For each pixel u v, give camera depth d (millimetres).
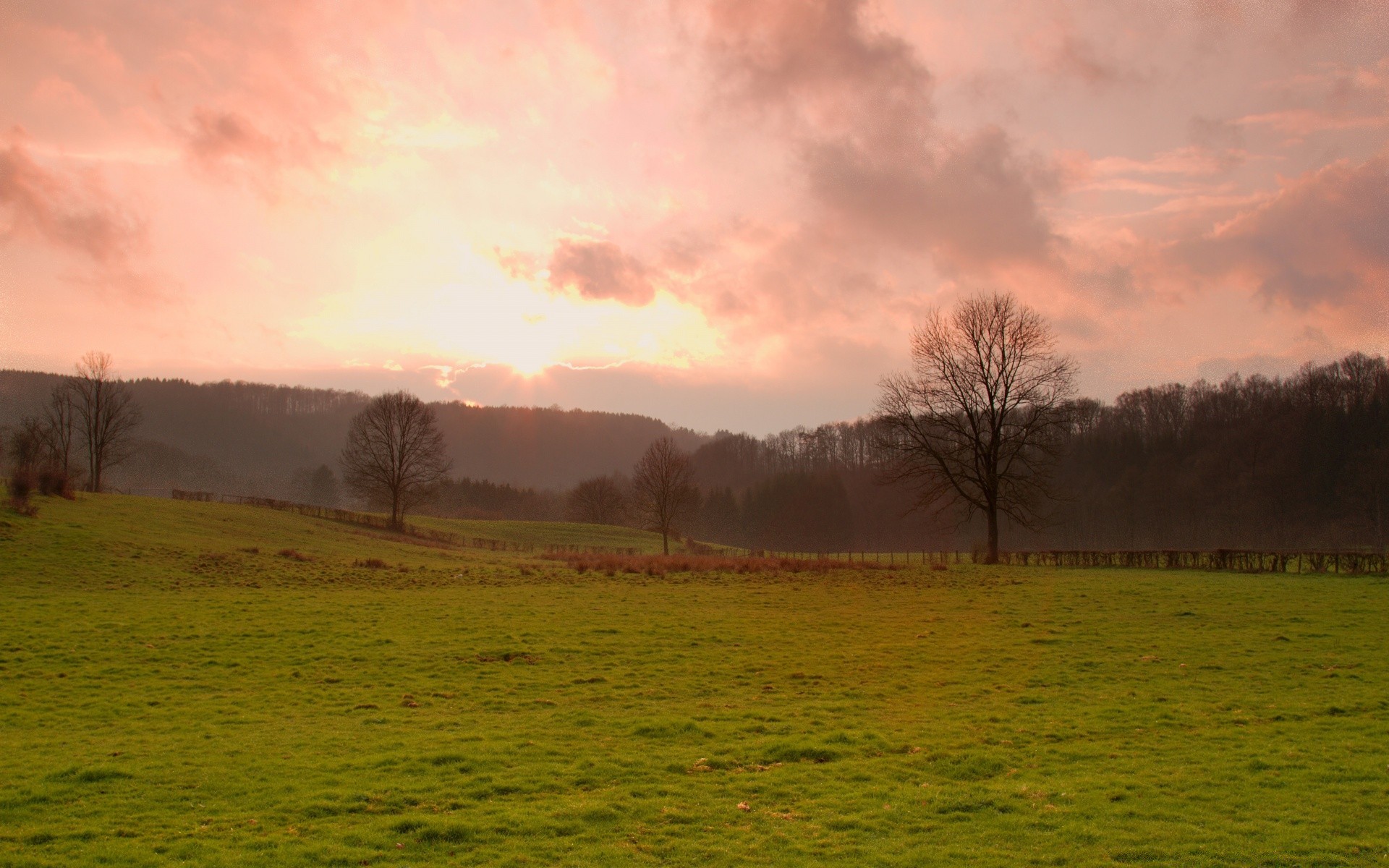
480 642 25234
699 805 12141
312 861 10000
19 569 36562
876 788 12852
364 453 103188
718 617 30469
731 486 185875
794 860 10148
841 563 55438
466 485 179500
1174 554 50969
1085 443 128500
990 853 10312
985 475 61688
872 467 155625
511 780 13117
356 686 20000
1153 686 19500
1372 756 13961
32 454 67688
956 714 17422
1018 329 58844
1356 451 99062
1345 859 10016
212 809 11781
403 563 54500
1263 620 27922
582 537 114625
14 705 17922
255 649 23875
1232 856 10156
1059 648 24172
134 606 30547
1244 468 107875
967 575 47656
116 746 15000
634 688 19938
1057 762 14102
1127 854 10281
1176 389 130000
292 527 71000
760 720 16953
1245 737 15258
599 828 11203
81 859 9930
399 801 12164
